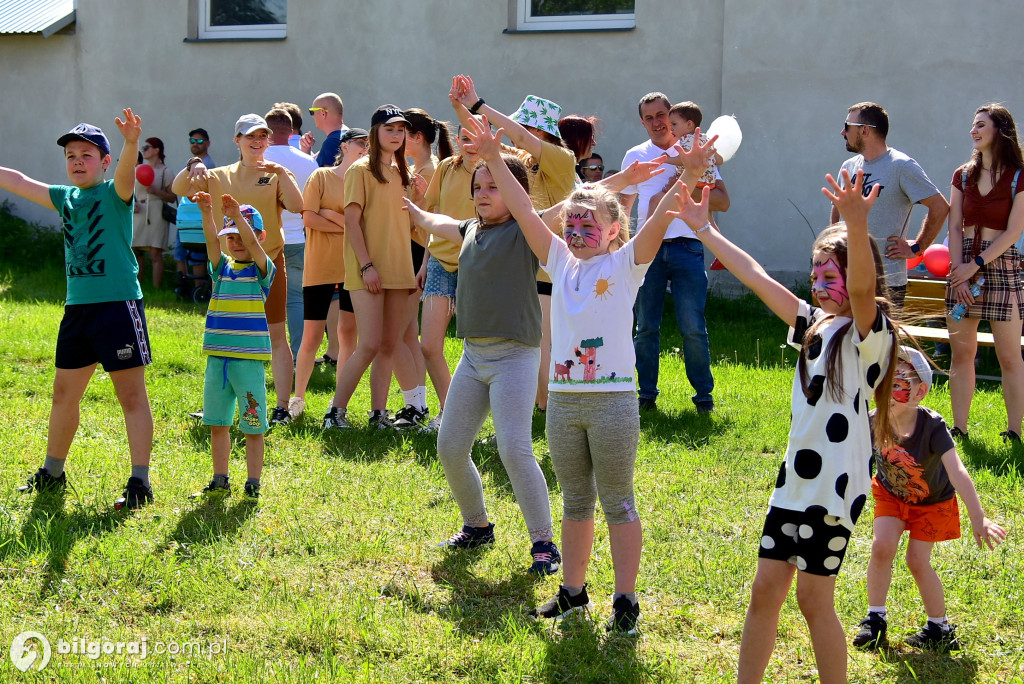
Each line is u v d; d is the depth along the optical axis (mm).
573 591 3877
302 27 13109
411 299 6824
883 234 6801
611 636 3730
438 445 4406
